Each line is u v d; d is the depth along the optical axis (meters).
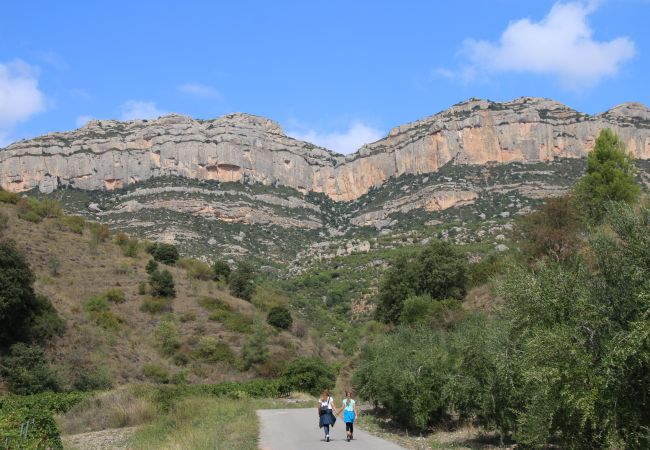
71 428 24.53
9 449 12.86
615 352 8.47
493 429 17.44
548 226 32.28
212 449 16.03
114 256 65.19
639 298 8.67
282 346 58.72
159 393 30.50
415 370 20.47
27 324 39.41
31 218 63.44
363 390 29.81
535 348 9.87
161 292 59.69
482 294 39.81
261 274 106.25
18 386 33.59
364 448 16.30
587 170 38.31
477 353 16.58
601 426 9.01
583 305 9.43
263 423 24.20
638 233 9.31
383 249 111.81
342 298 89.25
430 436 19.73
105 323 48.62
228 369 51.16
